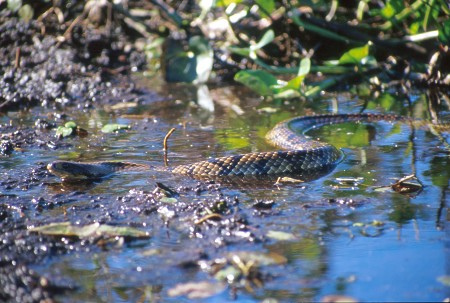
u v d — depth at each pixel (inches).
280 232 345.1
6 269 312.3
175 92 685.3
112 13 817.5
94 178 438.6
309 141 495.2
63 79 697.0
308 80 711.7
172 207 379.6
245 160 449.7
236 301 283.4
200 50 727.1
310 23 694.5
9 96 646.5
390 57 724.0
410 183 411.8
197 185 421.1
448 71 676.7
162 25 806.5
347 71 698.2
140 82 717.9
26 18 796.0
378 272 303.4
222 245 332.2
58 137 527.8
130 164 460.8
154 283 299.4
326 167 459.8
